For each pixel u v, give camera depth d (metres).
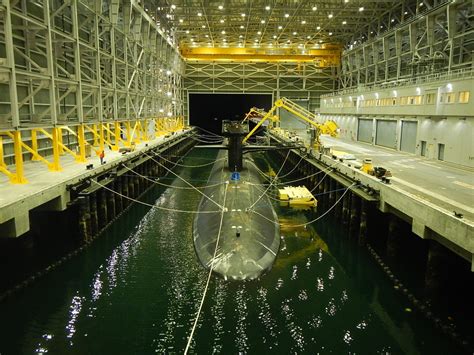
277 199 32.12
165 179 42.56
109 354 12.46
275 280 17.11
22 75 18.91
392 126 40.53
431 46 38.03
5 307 15.16
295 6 47.16
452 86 28.00
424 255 20.89
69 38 22.94
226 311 14.60
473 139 26.48
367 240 23.34
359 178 24.31
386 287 17.27
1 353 12.50
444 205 17.50
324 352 12.64
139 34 38.53
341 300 15.97
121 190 29.45
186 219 26.95
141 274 18.00
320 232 24.67
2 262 17.98
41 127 19.98
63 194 19.27
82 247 21.38
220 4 46.88
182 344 12.91
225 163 39.00
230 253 16.94
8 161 24.39
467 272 17.19
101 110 28.41
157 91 49.97
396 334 13.77
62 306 15.29
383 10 49.38
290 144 46.34
